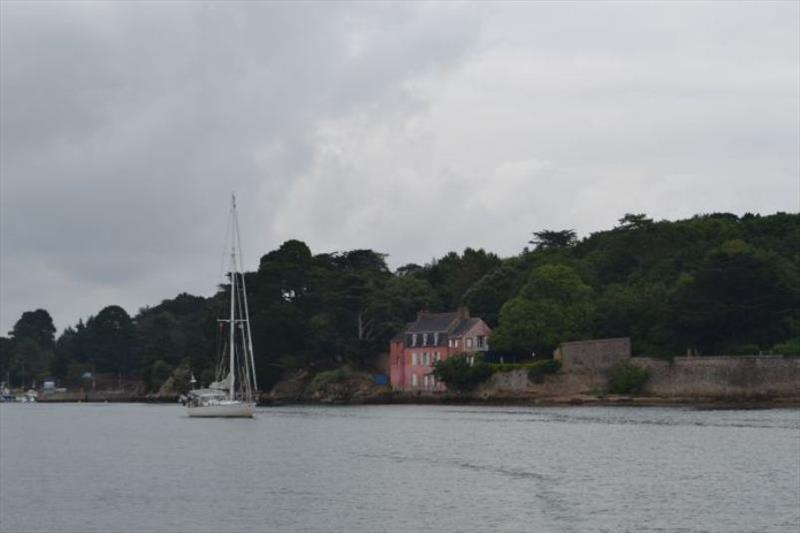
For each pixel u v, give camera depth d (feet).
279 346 640.58
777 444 255.91
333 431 352.49
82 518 179.93
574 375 498.28
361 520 168.76
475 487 199.52
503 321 536.42
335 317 647.56
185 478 228.84
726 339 476.13
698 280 470.80
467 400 534.78
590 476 207.82
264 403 612.29
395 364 608.60
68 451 310.86
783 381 441.27
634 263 589.73
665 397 465.88
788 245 546.67
